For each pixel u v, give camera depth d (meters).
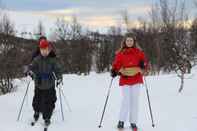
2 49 17.86
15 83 20.52
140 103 12.19
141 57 8.77
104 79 25.61
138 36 31.98
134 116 8.68
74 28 36.97
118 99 14.19
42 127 9.25
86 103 13.45
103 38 37.59
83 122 9.91
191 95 13.13
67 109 12.12
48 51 9.38
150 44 30.09
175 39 16.91
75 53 35.72
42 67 9.34
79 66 35.50
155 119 9.77
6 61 17.89
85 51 36.12
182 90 14.71
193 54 17.64
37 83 9.40
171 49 17.38
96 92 16.94
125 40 8.80
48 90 9.34
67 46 35.72
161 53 27.78
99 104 13.03
